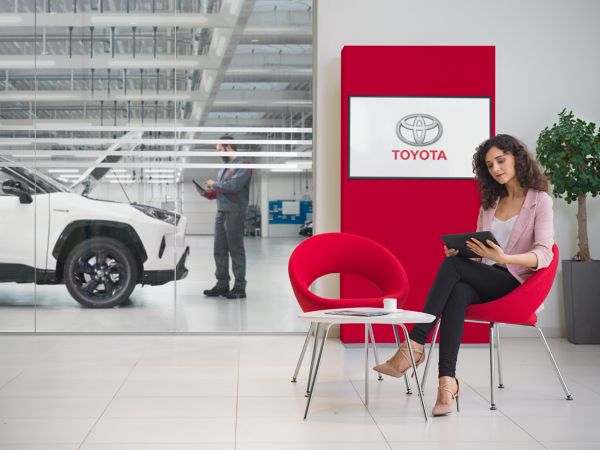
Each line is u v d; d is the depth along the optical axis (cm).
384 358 509
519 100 613
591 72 616
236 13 621
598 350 551
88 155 619
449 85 562
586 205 620
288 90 620
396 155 561
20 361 495
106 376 446
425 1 600
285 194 619
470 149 563
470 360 508
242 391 407
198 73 621
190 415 355
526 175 389
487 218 403
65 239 616
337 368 475
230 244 618
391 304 377
